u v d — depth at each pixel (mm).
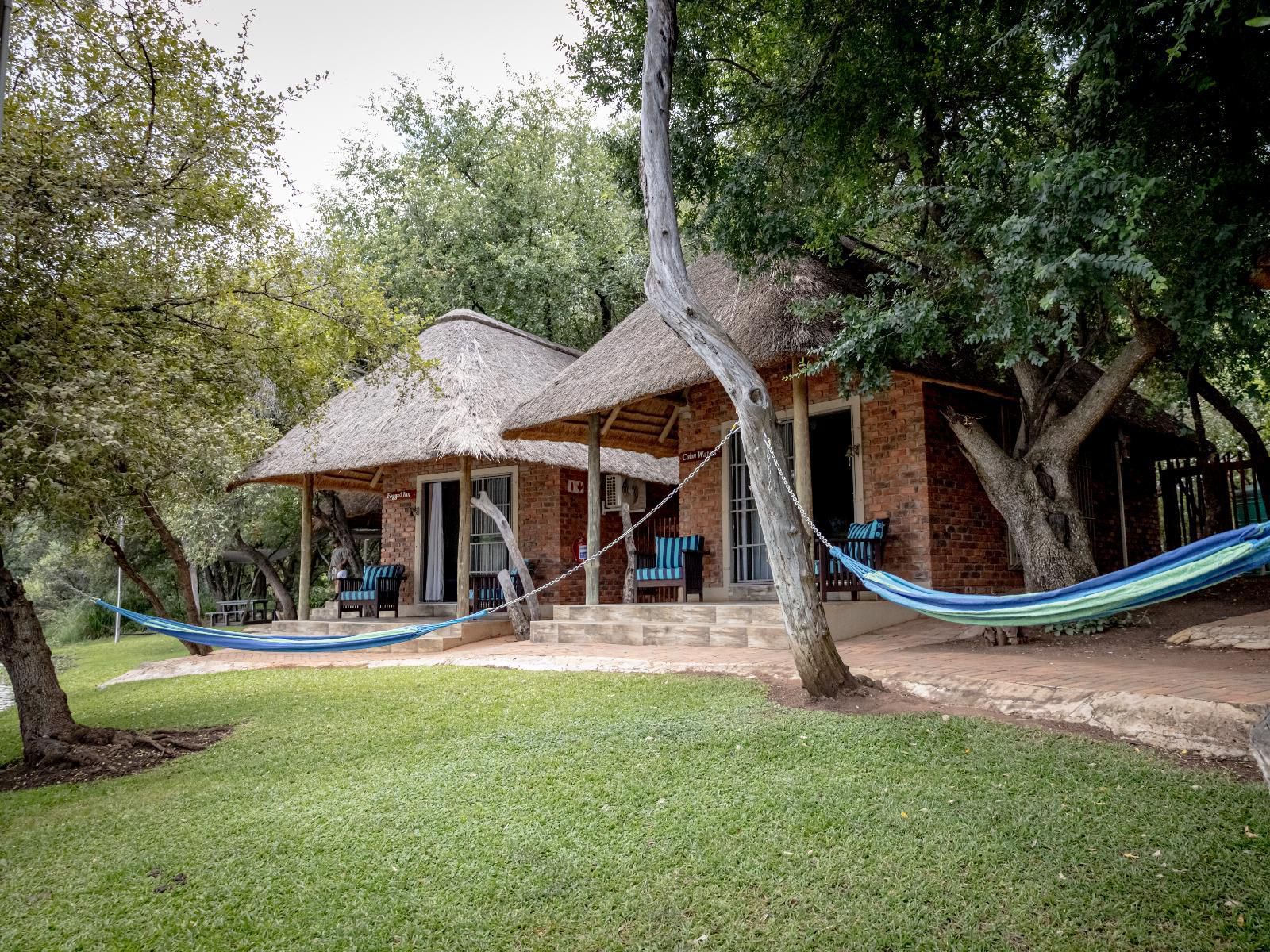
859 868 3736
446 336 15195
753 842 4066
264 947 3525
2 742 8383
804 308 8406
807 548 6586
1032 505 8797
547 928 3518
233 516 18469
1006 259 6410
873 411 10672
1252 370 10258
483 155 23516
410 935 3545
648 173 7078
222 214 7867
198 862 4395
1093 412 8703
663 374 10008
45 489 6770
